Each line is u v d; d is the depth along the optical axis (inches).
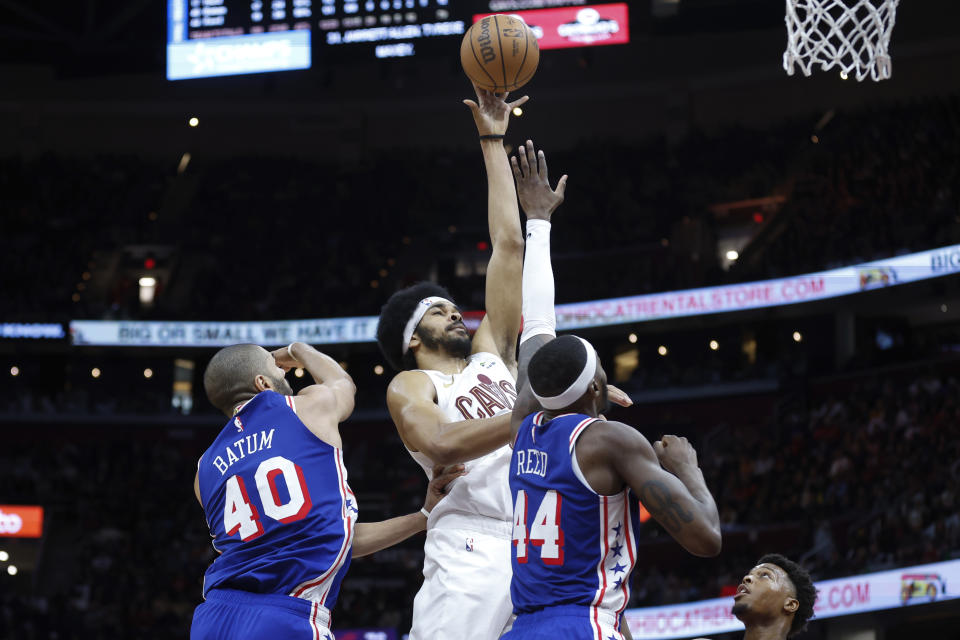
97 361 1197.7
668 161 1198.9
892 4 287.9
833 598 713.0
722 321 1034.7
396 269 1205.7
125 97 1270.9
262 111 1284.4
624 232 1165.1
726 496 923.4
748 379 1034.7
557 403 125.0
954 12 1074.1
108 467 1114.1
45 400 1141.1
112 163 1293.1
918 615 681.6
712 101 1209.4
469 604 149.4
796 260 1003.9
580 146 1237.7
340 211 1253.1
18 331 1136.8
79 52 1245.1
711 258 1103.6
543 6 918.4
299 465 138.9
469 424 142.9
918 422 852.0
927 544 682.8
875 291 943.7
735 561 847.1
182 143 1305.4
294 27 902.4
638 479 117.6
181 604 966.4
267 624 131.3
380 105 1275.8
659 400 1067.3
